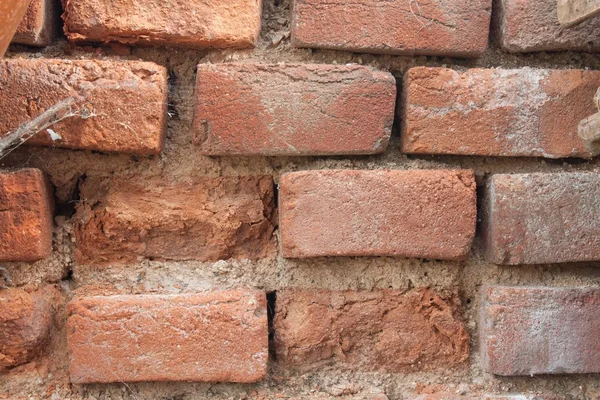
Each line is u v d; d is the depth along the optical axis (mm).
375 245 1020
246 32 1032
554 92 1061
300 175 1017
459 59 1090
